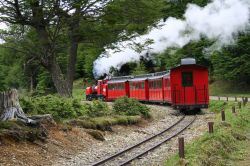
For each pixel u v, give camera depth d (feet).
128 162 46.06
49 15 89.51
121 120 76.84
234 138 58.13
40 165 44.83
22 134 49.42
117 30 99.04
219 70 198.80
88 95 184.34
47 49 94.58
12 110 53.06
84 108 78.59
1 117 52.42
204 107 107.45
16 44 95.61
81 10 90.07
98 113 81.51
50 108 68.54
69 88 100.73
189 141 58.08
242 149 52.60
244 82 196.85
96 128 68.08
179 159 41.96
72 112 71.10
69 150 52.75
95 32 97.04
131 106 89.15
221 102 118.42
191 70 107.55
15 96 53.93
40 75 184.96
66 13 90.07
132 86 147.43
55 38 93.61
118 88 156.66
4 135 47.52
